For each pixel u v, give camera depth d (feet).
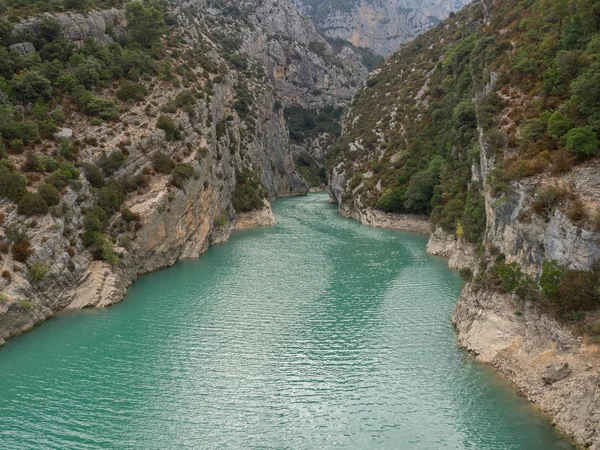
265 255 203.21
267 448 76.95
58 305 132.87
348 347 110.52
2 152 144.15
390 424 82.53
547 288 87.71
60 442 78.23
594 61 120.16
